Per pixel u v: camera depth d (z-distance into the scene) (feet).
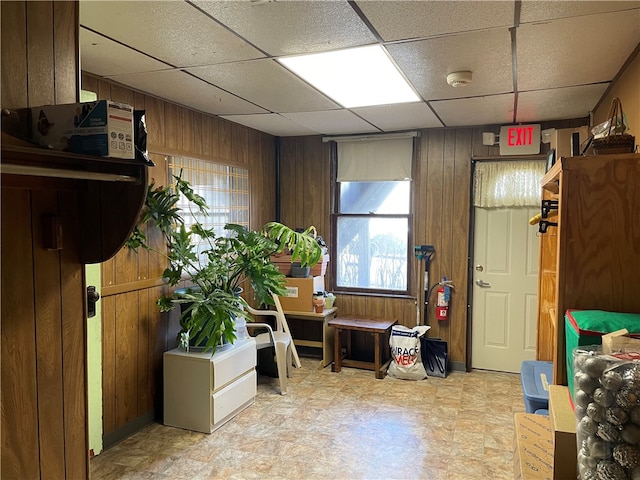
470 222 14.67
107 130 3.89
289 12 6.34
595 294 4.93
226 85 9.89
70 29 4.60
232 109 12.13
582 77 9.25
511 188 14.23
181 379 10.58
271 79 9.48
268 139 16.06
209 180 12.88
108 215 4.70
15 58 4.06
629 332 4.12
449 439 10.14
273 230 12.68
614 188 4.84
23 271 4.26
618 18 6.48
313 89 10.21
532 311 14.35
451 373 14.66
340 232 16.43
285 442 10.00
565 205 4.98
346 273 16.43
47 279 4.50
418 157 15.10
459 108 11.97
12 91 4.04
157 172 10.98
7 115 3.96
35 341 4.38
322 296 15.08
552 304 8.25
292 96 10.83
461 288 14.79
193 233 11.34
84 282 4.91
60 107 4.02
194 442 10.00
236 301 11.03
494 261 14.66
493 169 14.38
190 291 11.02
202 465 9.07
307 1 6.01
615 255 4.86
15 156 3.90
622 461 3.35
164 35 7.18
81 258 4.83
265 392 12.92
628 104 8.23
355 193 16.20
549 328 8.43
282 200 16.81
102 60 8.33
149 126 10.76
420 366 14.02
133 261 10.44
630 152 5.20
